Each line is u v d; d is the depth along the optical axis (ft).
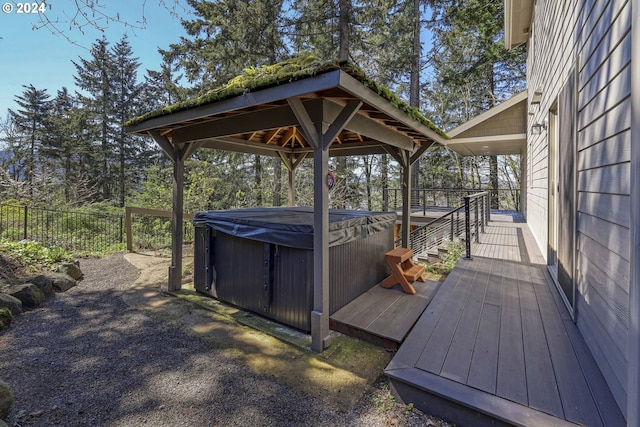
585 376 6.24
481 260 14.98
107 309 12.01
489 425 5.51
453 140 29.76
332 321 10.19
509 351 7.20
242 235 11.40
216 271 12.83
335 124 8.58
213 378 7.67
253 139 16.83
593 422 5.08
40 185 36.17
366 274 12.66
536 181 19.65
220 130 11.33
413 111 10.52
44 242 20.85
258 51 34.76
